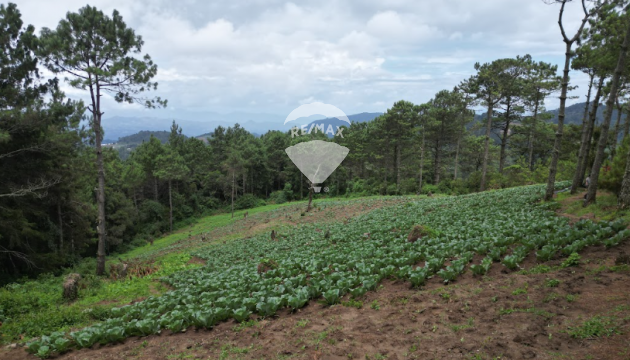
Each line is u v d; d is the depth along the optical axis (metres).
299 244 21.17
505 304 6.49
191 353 6.56
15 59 20.36
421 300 7.51
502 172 45.53
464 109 49.34
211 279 14.12
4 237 21.72
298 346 6.09
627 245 8.45
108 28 19.17
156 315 8.98
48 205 27.14
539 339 5.18
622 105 23.19
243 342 6.72
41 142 22.91
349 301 8.06
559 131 17.11
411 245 12.74
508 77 35.91
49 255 23.67
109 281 18.02
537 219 13.28
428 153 61.84
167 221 59.12
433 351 5.28
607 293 6.25
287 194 75.69
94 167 33.25
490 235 11.55
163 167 56.12
